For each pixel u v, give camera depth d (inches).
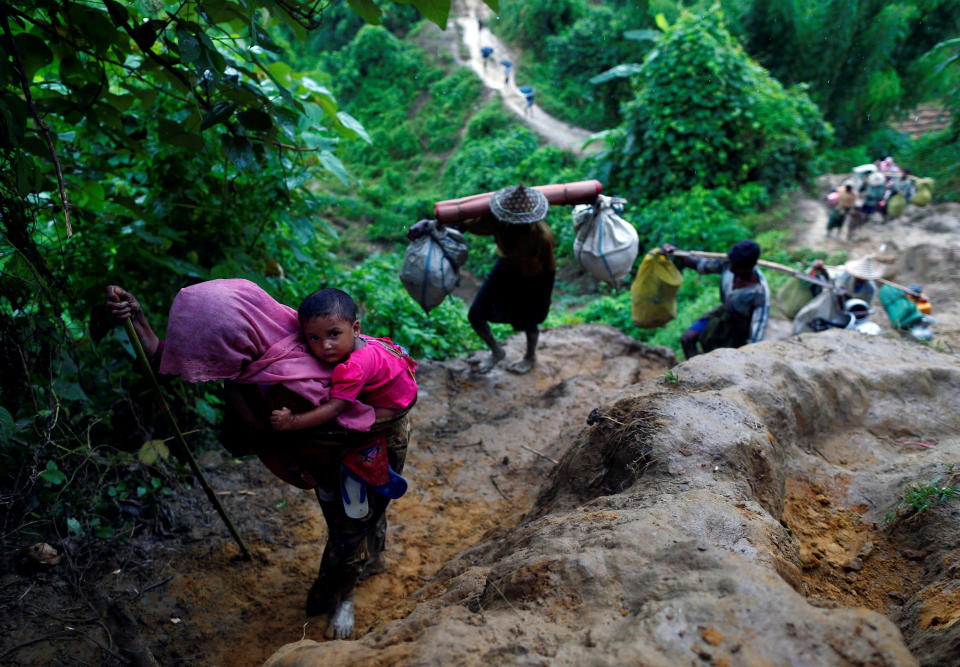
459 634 73.2
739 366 156.3
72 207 171.5
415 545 161.0
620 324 524.4
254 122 143.8
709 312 247.4
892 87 930.1
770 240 628.4
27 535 142.3
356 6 122.3
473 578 102.7
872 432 158.4
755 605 66.4
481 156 1050.7
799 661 60.4
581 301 698.2
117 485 163.0
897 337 284.7
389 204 1099.9
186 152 188.7
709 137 732.7
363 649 78.9
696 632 64.5
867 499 131.6
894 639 61.6
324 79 211.0
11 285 136.9
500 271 236.7
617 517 95.6
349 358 105.3
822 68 996.6
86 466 155.6
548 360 275.9
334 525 123.4
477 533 164.4
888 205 652.1
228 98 141.3
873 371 171.0
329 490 120.0
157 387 123.8
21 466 140.1
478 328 250.1
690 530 87.4
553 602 78.2
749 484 111.7
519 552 93.7
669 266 251.6
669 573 76.1
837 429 157.2
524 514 157.3
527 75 1306.6
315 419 100.6
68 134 183.9
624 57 1150.3
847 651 60.7
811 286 248.8
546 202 205.8
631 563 80.5
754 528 89.4
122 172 199.8
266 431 104.1
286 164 209.5
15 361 139.5
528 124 1151.6
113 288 108.3
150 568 147.5
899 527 118.7
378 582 147.7
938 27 936.3
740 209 726.5
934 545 111.7
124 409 178.1
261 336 102.0
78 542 146.8
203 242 199.6
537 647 69.6
